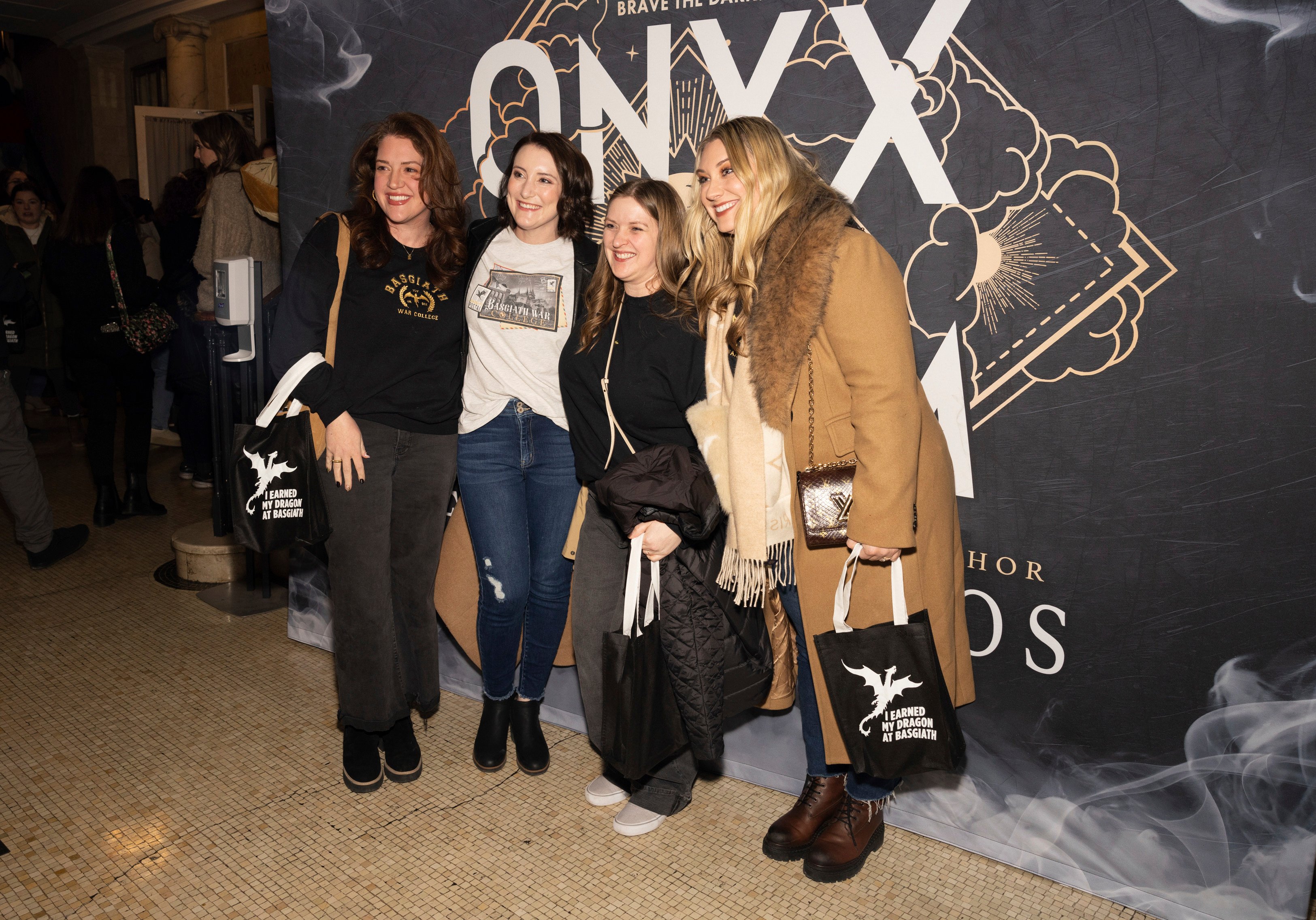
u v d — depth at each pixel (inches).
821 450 75.0
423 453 94.1
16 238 218.5
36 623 135.6
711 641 79.6
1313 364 67.6
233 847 86.4
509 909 78.8
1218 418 71.4
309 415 90.4
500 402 91.6
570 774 100.4
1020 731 83.3
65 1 343.3
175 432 249.4
